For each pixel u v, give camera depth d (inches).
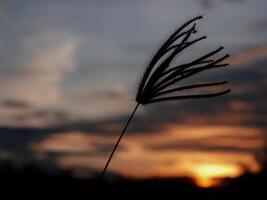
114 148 94.6
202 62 103.1
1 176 145.1
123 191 119.3
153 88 102.3
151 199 183.5
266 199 218.5
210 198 211.9
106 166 92.0
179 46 103.3
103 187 91.5
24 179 138.5
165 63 102.5
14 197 130.0
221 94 101.9
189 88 102.0
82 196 91.2
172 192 208.1
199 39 103.7
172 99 102.3
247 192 217.6
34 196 122.9
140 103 102.2
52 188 115.3
